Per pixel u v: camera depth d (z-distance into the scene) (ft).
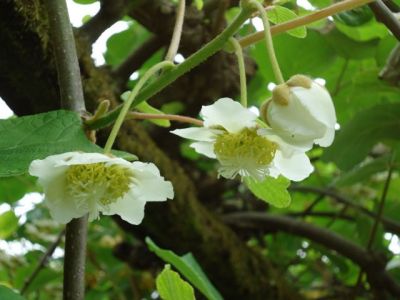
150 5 1.07
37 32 0.78
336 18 0.96
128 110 0.59
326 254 1.37
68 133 0.57
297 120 0.55
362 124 1.07
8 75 0.82
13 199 1.48
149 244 0.74
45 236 1.52
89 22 0.96
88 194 0.58
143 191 0.60
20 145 0.56
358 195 1.48
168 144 1.24
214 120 0.60
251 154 0.60
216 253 1.10
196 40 1.09
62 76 0.65
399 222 1.41
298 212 1.50
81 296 0.64
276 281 1.17
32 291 1.41
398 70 0.94
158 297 1.54
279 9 0.67
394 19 0.74
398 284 1.24
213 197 1.29
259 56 1.17
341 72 1.21
